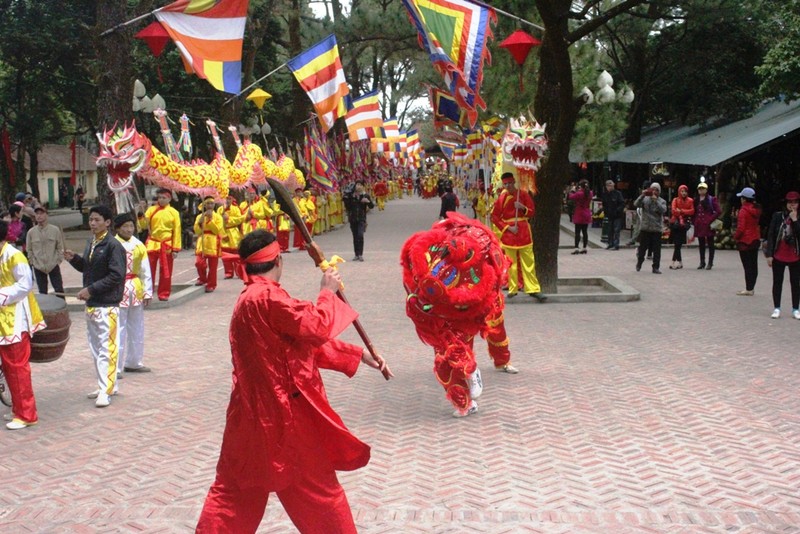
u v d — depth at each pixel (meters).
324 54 22.31
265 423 4.16
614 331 11.88
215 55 13.77
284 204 4.49
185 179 16.14
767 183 25.53
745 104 30.80
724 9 26.44
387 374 4.86
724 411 7.89
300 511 4.25
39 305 8.26
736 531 5.26
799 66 20.95
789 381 8.92
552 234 14.84
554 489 6.02
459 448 6.99
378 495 5.96
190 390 9.10
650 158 27.41
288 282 17.89
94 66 18.02
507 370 9.59
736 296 14.82
